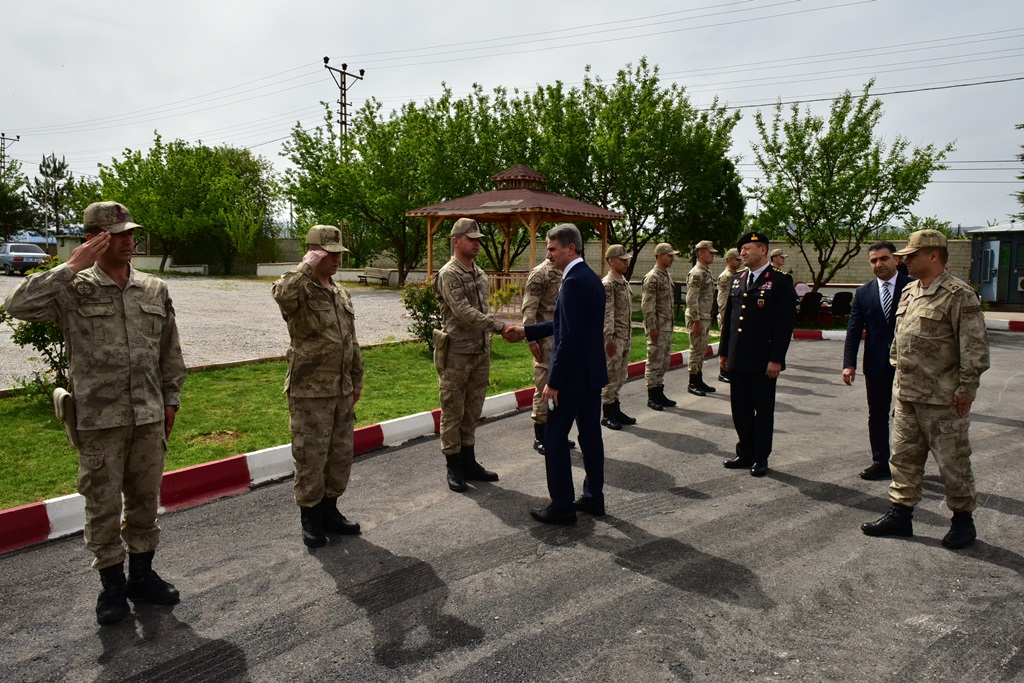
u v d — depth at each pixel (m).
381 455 5.81
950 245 24.16
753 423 5.43
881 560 3.76
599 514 4.45
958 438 3.89
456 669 2.76
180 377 3.50
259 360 9.06
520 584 3.48
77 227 43.78
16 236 46.78
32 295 2.96
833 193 17.42
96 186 38.25
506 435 6.54
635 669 2.75
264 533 4.15
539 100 23.31
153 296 3.38
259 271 33.75
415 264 28.67
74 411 3.08
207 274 34.47
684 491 4.91
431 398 7.55
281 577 3.57
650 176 22.06
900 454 4.10
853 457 5.79
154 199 32.78
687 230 23.56
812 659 2.82
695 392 8.65
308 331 3.89
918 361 3.99
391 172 26.09
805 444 6.20
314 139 27.58
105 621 3.11
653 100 21.97
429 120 24.94
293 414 3.95
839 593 3.39
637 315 17.56
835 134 17.30
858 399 8.22
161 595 3.30
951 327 3.91
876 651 2.88
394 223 27.23
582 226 23.64
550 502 4.56
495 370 9.41
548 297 5.84
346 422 4.13
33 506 4.09
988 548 3.92
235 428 6.15
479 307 5.03
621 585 3.46
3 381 7.67
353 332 4.18
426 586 3.46
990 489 4.91
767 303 5.29
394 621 3.13
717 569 3.65
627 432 6.65
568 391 4.27
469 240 4.94
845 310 16.03
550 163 22.44
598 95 22.73
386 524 4.29
